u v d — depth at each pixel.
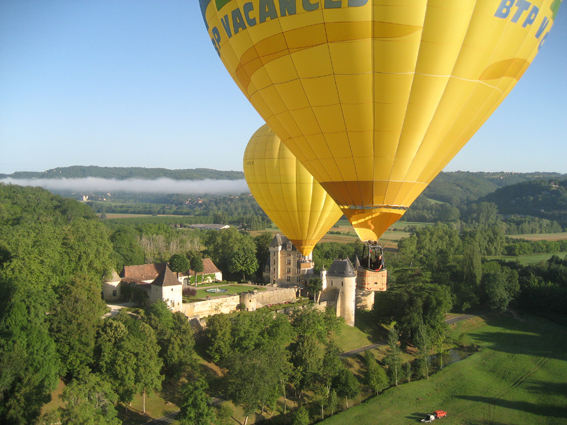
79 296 52.25
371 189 25.09
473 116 23.19
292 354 59.66
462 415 55.31
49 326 49.72
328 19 20.41
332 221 43.81
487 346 78.25
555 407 57.28
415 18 19.86
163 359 53.38
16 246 63.62
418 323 75.75
